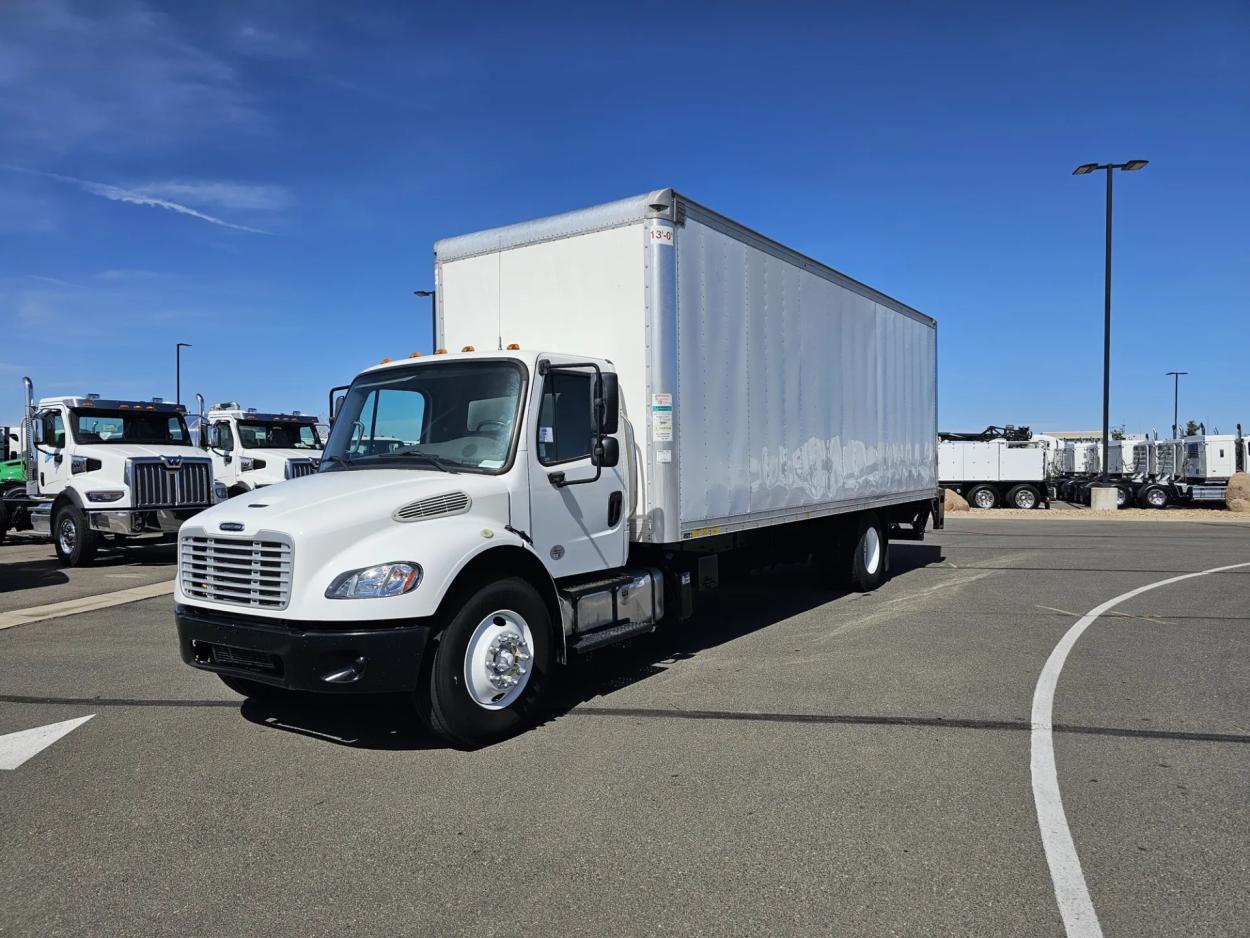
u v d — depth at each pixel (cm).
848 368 1015
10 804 442
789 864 367
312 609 473
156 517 1466
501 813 423
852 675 685
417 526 509
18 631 896
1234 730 546
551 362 599
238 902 340
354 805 435
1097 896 339
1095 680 669
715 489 729
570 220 694
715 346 729
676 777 468
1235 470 3391
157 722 578
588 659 748
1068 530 2236
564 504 601
